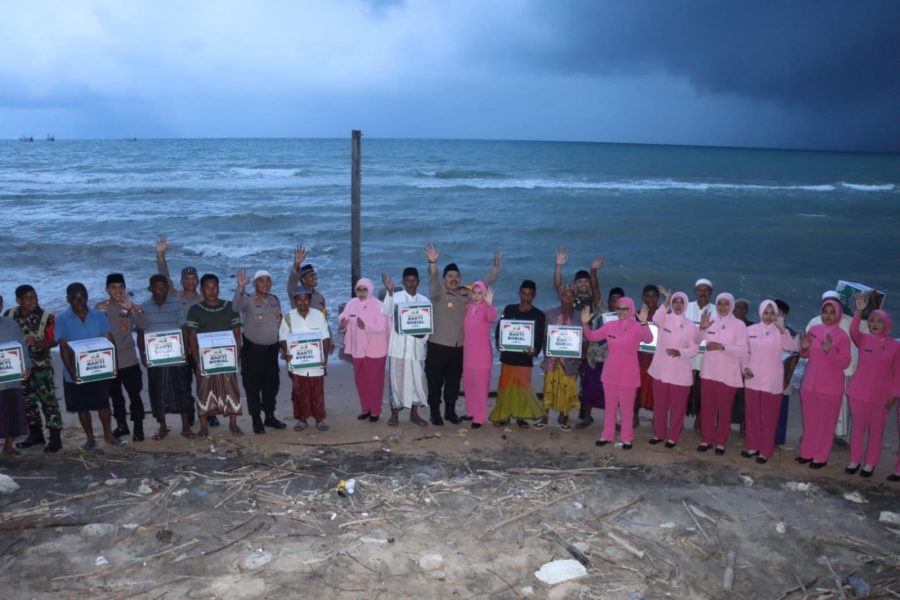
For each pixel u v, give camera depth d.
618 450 7.82
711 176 61.31
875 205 39.66
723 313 7.62
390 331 8.66
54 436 7.47
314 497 6.38
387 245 24.80
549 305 17.22
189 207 33.66
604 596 5.00
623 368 7.71
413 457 7.45
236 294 8.03
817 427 7.42
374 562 5.36
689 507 6.33
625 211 33.91
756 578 5.27
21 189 39.66
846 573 5.36
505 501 6.38
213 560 5.34
